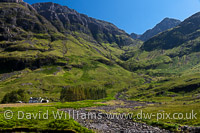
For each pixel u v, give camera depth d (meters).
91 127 32.22
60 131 26.31
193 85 189.25
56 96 198.00
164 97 173.00
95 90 182.50
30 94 197.00
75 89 151.75
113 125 34.38
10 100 135.38
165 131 29.56
